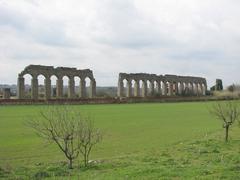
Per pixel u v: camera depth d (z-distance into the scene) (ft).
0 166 70.79
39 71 379.35
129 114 224.53
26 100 318.24
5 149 97.14
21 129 141.38
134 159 76.84
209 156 76.02
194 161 70.38
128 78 469.57
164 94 523.70
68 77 409.90
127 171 60.13
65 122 75.46
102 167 66.23
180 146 96.48
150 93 504.02
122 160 75.66
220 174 55.36
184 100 443.73
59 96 399.24
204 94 577.84
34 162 78.59
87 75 425.69
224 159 70.74
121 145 102.89
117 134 128.88
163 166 64.59
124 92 468.34
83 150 91.66
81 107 286.05
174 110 267.39
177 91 551.59
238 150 84.43
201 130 140.46
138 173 58.08
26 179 57.72
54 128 83.15
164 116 211.82
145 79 495.00
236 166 60.70
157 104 362.94
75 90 425.28
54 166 69.26
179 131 138.21
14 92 443.32
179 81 555.28
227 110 164.86
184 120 185.78
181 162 69.46
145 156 80.84
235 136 116.26
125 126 156.04
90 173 60.59
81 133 73.05
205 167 61.62
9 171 64.28
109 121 178.19
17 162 78.84
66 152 68.33
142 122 174.50
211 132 132.36
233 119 120.47
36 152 92.17
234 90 475.72
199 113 236.22
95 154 88.12
